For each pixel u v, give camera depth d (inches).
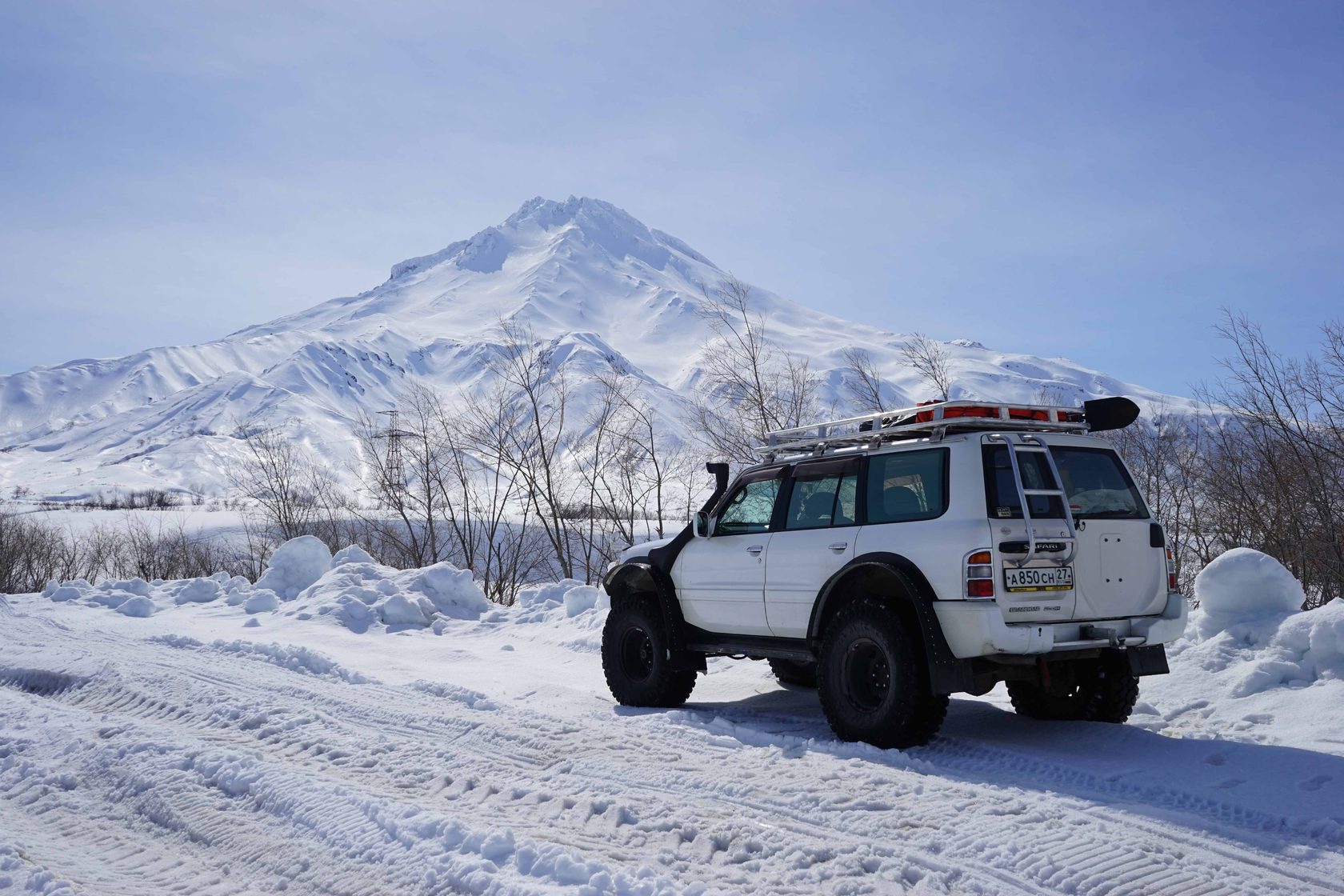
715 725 284.8
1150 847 183.5
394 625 557.3
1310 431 597.9
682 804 211.5
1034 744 263.4
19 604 689.6
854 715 260.7
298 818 211.0
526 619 543.2
